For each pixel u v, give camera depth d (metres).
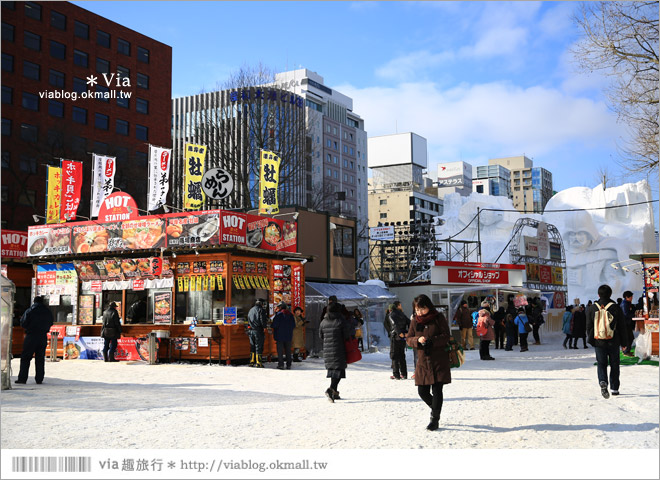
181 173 55.66
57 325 21.61
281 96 49.62
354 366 19.14
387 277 43.31
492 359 21.16
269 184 23.42
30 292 23.64
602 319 10.98
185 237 19.36
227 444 7.32
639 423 8.44
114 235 20.67
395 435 7.76
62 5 62.31
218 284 19.14
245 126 47.34
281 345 18.05
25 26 58.91
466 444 7.19
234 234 19.28
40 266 22.31
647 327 18.72
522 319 25.47
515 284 35.00
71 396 11.95
